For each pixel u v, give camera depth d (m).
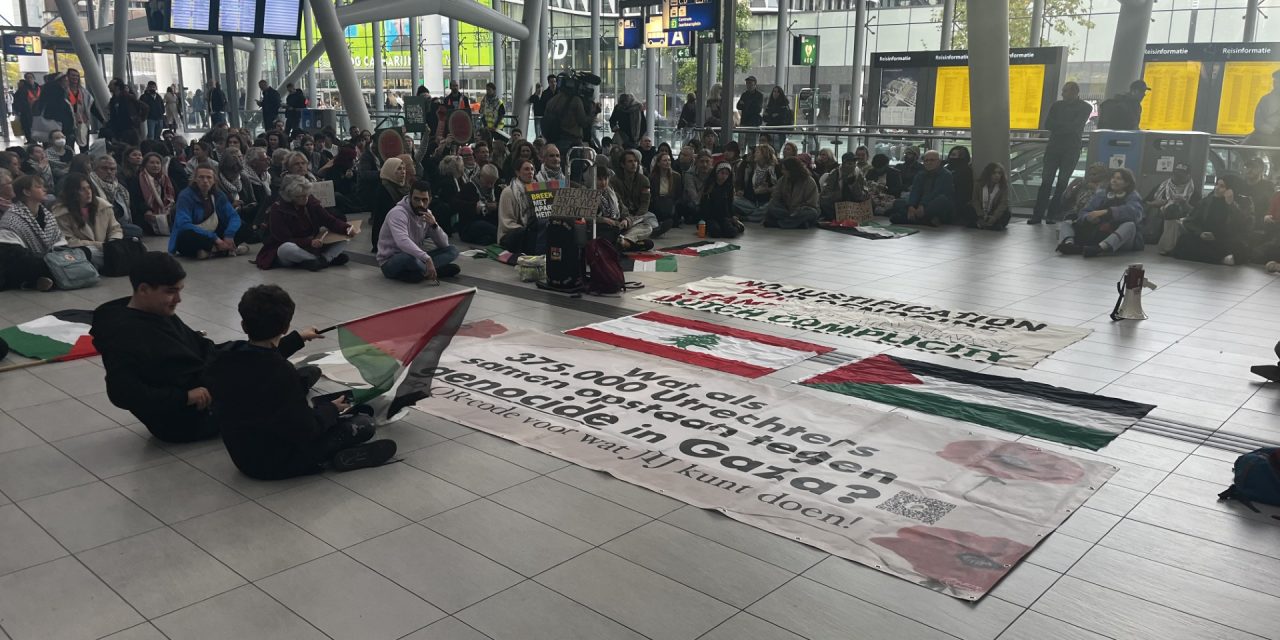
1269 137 14.80
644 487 4.61
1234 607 3.61
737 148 15.40
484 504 4.42
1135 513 4.41
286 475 4.68
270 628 3.38
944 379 6.39
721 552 3.97
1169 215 11.60
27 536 4.09
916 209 14.23
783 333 7.61
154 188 12.48
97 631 3.36
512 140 14.52
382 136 14.65
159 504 4.40
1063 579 3.79
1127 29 17.34
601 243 8.95
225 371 4.52
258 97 34.84
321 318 7.96
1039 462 4.96
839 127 19.53
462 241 12.20
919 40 29.39
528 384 6.13
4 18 38.72
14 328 7.37
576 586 3.69
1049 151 14.29
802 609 3.54
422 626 3.39
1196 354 7.14
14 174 11.18
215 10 20.55
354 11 21.92
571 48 32.75
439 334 5.29
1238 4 24.08
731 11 17.31
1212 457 5.12
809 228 13.95
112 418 5.55
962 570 3.82
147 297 4.91
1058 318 8.27
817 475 4.75
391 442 4.87
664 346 7.09
